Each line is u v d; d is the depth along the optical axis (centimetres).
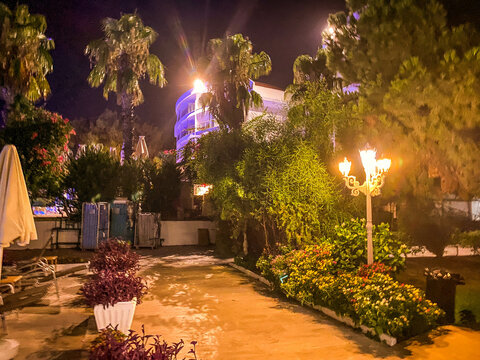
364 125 788
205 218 2267
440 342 579
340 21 869
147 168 2289
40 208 2225
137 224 1855
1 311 560
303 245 1027
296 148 1048
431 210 851
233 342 579
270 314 731
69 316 694
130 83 2516
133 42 2505
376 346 565
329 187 1019
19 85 1578
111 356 270
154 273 1184
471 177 607
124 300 554
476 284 928
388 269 785
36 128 1544
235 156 1331
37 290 645
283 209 1019
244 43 2233
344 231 905
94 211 1683
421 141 639
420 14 669
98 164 1908
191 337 600
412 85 608
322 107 1150
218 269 1265
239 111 2216
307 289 781
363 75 796
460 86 562
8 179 562
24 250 1630
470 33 632
